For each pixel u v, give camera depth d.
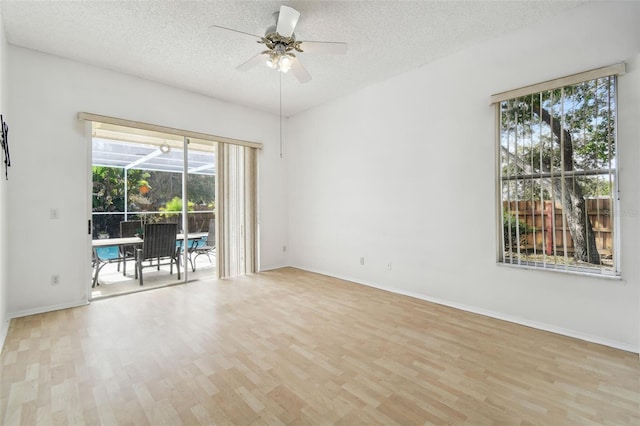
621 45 2.25
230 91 4.18
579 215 2.44
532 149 2.67
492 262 2.95
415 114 3.54
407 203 3.65
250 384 1.85
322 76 3.73
